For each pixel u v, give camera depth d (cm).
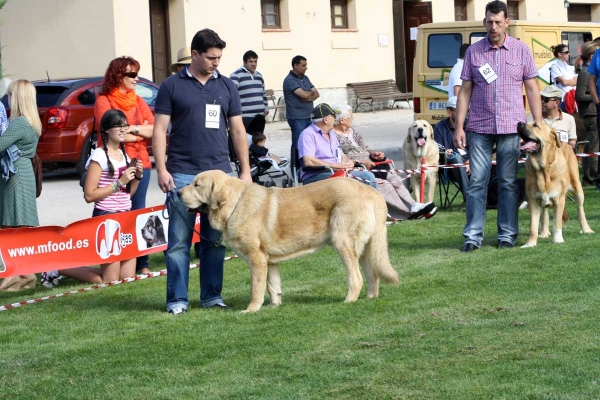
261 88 1584
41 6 2364
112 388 550
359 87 2909
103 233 896
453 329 628
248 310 728
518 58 920
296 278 852
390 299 732
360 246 732
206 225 748
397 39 3072
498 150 930
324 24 2834
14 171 858
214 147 747
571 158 967
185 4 2430
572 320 629
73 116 1602
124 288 867
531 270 805
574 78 1585
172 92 737
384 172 1177
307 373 552
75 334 689
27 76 2411
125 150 926
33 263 852
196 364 588
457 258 886
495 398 491
